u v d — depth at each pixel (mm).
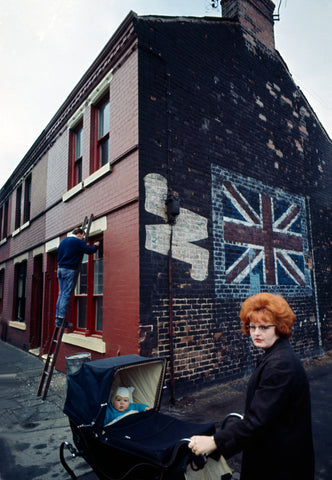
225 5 8398
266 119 8109
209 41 7027
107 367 2578
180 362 5359
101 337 6145
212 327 5957
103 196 6309
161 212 5535
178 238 5703
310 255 8617
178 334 5422
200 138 6426
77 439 2703
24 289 11438
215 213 6434
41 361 8484
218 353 5957
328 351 8547
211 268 6156
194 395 5312
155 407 2869
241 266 6738
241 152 7242
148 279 5172
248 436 1492
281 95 8781
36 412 4750
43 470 3158
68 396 2812
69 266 5598
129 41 5883
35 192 10539
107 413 2641
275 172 8055
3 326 13242
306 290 8266
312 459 1559
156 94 5820
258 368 1689
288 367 1569
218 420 4262
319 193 9453
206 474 2092
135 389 3020
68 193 7699
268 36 8773
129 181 5543
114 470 2340
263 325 1741
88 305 6633
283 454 1503
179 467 2041
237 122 7301
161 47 6055
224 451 1521
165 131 5840
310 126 9680
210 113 6730
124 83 5984
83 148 7461
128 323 5168
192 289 5766
